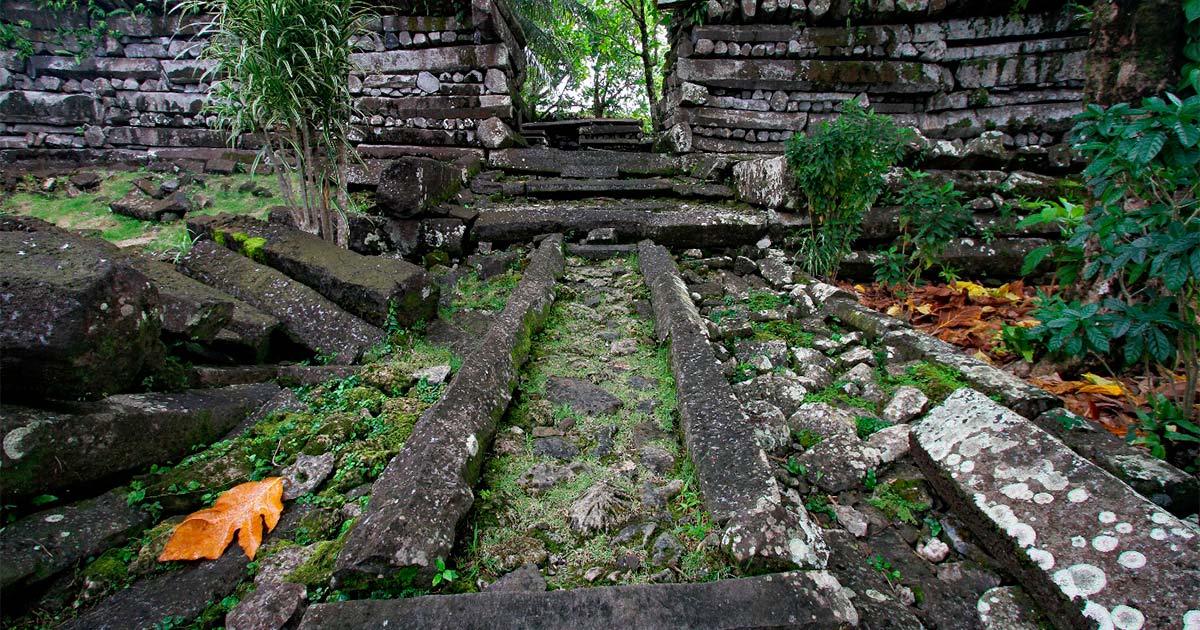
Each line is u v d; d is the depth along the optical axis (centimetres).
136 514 180
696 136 635
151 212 522
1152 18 254
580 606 136
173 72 662
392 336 301
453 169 480
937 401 242
